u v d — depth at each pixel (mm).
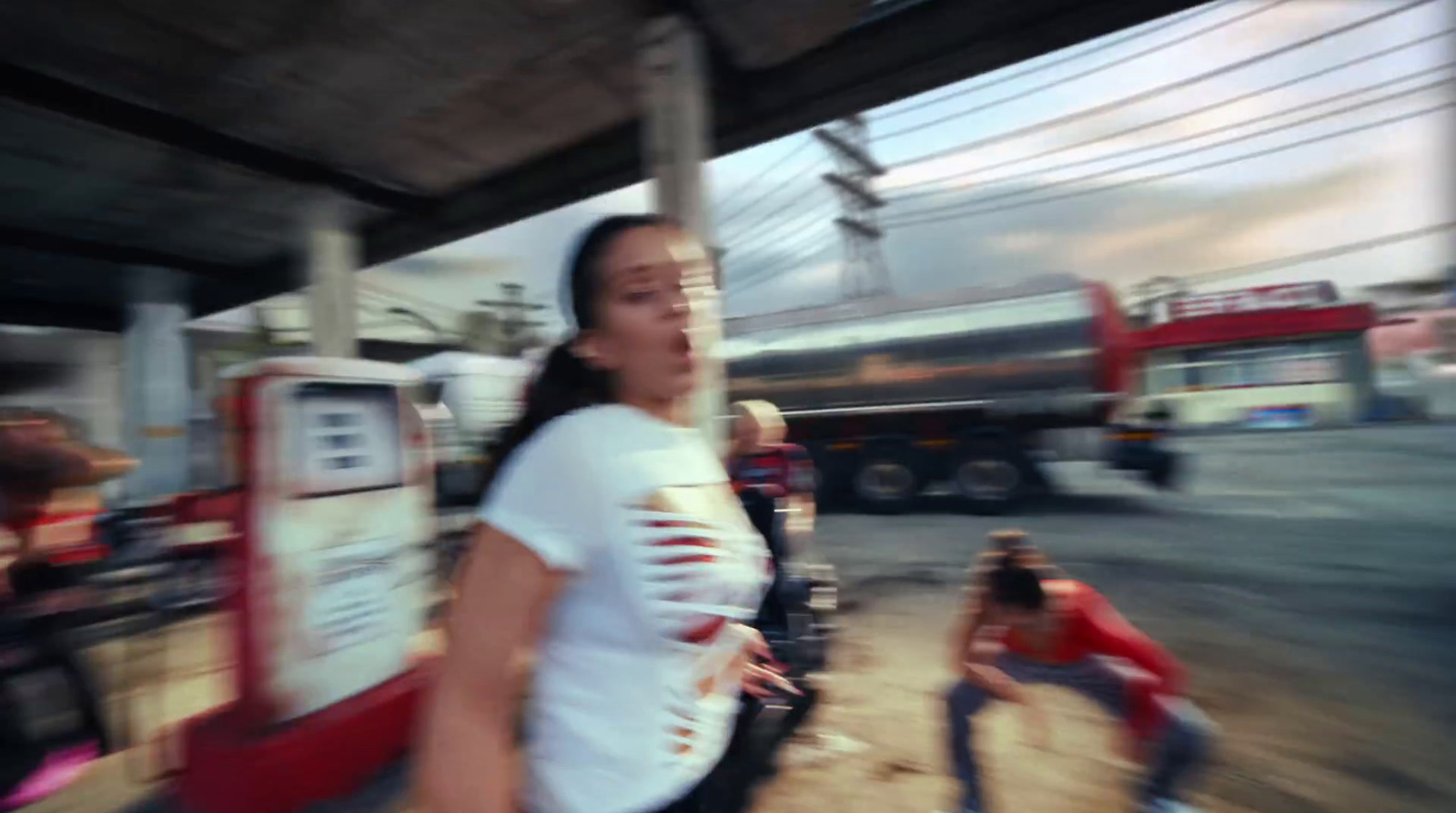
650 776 835
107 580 5371
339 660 2947
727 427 5746
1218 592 5598
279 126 8070
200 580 5789
